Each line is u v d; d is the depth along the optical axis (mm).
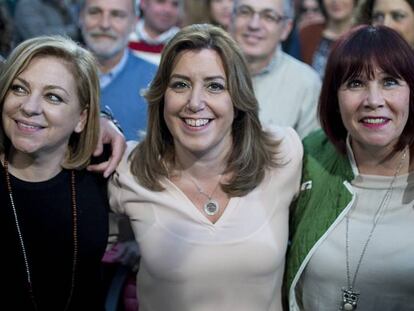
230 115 2055
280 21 3047
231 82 2025
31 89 1947
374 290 2010
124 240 2453
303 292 2143
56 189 2096
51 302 2148
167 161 2172
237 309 2049
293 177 2189
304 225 2135
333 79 2072
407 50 1958
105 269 2520
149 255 2059
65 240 2100
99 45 3104
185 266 2002
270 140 2213
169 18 4023
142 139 2264
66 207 2100
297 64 3143
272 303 2127
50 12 4891
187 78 2010
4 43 3102
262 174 2129
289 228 2246
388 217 2020
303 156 2281
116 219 2369
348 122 2035
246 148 2119
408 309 1988
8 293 2109
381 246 1991
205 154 2094
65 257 2115
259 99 3045
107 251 2469
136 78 3127
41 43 1986
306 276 2117
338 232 2066
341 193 2088
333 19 4121
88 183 2168
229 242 2012
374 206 2047
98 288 2238
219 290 2027
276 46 3080
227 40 2037
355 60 1968
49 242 2088
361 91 1997
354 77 1989
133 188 2121
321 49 4195
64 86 1979
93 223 2135
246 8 3014
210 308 2037
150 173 2123
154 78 2105
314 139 2348
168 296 2051
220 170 2139
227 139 2117
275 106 3045
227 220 2051
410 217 1998
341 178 2121
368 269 1999
